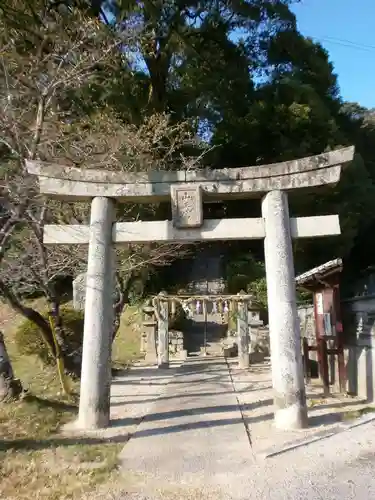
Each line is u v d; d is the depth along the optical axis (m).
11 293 8.91
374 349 7.70
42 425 6.42
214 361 16.33
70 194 7.08
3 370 7.43
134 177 7.12
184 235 6.98
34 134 8.57
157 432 6.25
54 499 4.02
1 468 4.75
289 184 6.88
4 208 9.36
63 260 9.81
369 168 24.48
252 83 19.22
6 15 10.28
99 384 6.55
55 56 9.06
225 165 21.12
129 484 4.34
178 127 12.68
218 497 4.01
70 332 13.26
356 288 21.86
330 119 19.33
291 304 6.52
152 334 16.97
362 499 3.88
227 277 22.53
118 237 7.07
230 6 15.98
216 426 6.52
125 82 13.68
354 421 6.27
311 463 4.83
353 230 19.02
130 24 11.53
